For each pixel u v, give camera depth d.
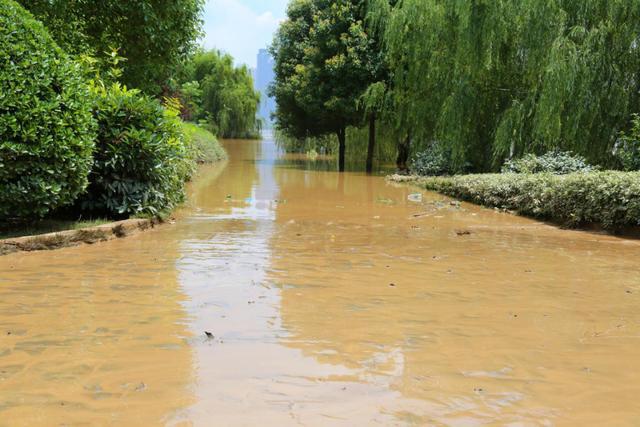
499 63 14.64
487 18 14.02
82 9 10.40
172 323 3.40
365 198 12.10
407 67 18.19
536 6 12.88
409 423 2.19
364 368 2.76
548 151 13.16
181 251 5.71
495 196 10.88
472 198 11.80
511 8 13.59
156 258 5.32
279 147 37.38
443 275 4.88
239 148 39.50
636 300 4.17
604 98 12.31
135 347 2.98
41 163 5.77
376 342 3.15
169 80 13.85
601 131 12.59
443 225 8.34
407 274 4.88
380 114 19.97
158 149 7.46
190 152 14.92
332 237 6.87
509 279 4.79
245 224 7.88
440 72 16.11
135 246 5.95
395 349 3.04
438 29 15.91
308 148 35.97
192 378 2.59
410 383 2.59
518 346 3.13
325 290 4.27
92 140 6.39
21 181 5.73
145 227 7.12
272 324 3.43
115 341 3.07
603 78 12.27
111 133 7.14
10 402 2.31
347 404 2.35
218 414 2.23
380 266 5.19
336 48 19.89
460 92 14.86
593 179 8.15
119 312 3.60
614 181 7.78
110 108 7.17
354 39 19.30
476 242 6.77
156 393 2.42
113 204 7.17
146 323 3.39
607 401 2.44
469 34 14.36
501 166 14.55
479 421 2.22
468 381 2.63
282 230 7.36
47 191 5.89
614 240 7.27
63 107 6.04
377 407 2.33
